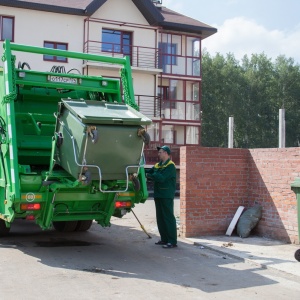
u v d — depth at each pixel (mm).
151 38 32250
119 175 7727
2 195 8547
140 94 32062
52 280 6699
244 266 7914
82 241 9859
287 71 60500
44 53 8945
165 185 9305
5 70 8547
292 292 6449
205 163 10422
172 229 9320
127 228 11648
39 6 28656
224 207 10586
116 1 31234
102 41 30859
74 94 9750
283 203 9844
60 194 8109
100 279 6828
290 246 9344
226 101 58688
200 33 34719
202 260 8305
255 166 10641
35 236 10352
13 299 5766
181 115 34219
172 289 6422
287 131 59750
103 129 7234
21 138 8906
